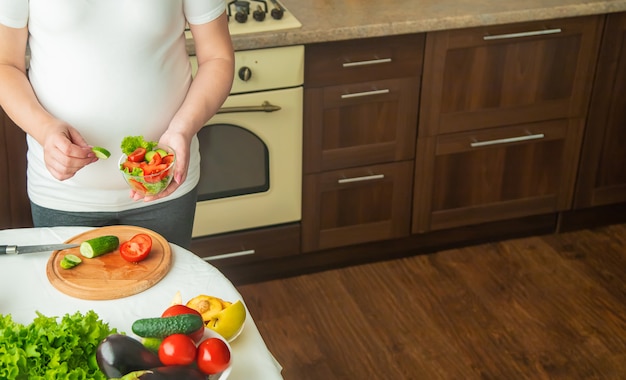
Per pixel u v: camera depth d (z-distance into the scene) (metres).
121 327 1.35
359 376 2.44
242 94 2.48
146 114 1.64
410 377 2.44
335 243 2.87
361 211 2.85
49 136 1.49
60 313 1.37
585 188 3.06
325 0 2.66
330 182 2.75
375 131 2.71
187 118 1.61
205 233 2.70
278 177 2.67
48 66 1.59
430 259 3.00
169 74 1.66
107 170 1.67
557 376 2.45
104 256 1.50
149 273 1.45
